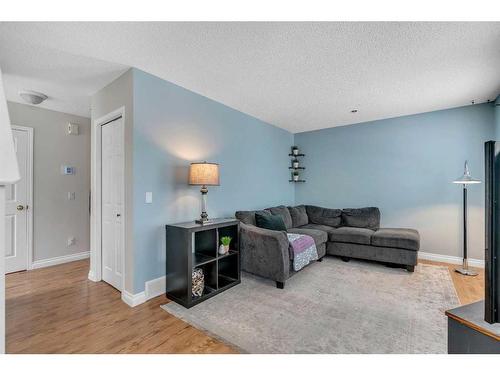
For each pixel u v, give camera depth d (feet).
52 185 11.69
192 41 6.35
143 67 7.75
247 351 5.38
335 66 7.69
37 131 11.22
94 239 9.64
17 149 10.66
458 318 3.38
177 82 8.91
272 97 10.43
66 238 12.13
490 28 5.78
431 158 12.45
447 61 7.36
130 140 7.82
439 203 12.23
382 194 13.93
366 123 14.49
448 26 5.73
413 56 7.08
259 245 9.37
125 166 8.01
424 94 10.09
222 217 11.30
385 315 6.94
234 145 12.07
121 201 8.53
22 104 10.78
